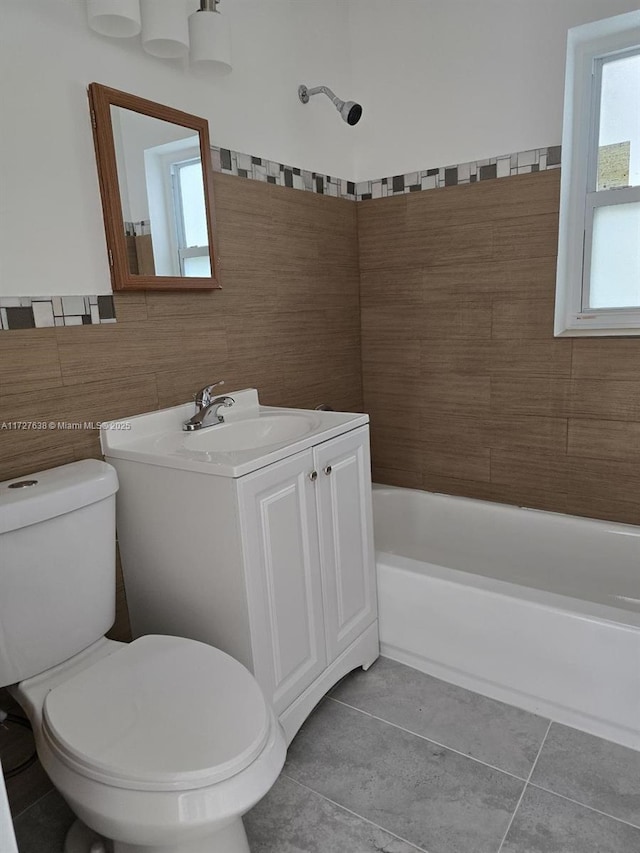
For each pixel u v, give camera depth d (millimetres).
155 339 1688
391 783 1417
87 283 1493
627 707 1474
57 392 1446
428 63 2230
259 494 1355
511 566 2273
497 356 2291
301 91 2172
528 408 2266
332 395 2479
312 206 2270
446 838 1267
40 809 1415
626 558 2018
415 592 1780
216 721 1051
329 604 1644
